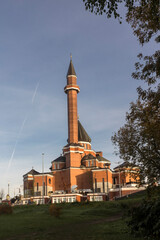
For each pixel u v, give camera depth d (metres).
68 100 101.50
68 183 92.12
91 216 40.59
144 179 25.88
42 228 27.25
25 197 91.25
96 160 96.62
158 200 22.98
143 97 21.66
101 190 88.44
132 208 25.17
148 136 24.16
